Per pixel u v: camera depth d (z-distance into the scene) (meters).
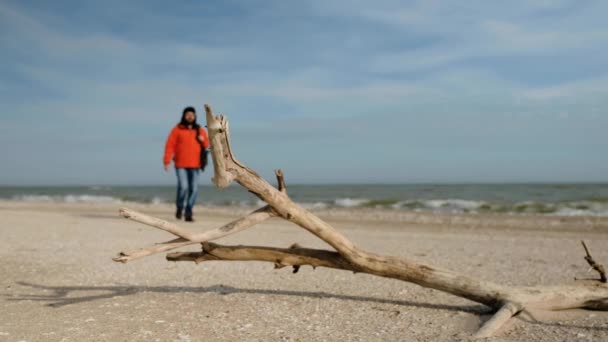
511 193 34.03
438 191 39.78
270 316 3.72
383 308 3.98
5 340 3.07
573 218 14.42
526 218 14.55
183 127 11.11
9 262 5.83
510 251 7.55
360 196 33.66
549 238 9.53
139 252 3.62
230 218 13.16
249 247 4.01
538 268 5.93
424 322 3.59
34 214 13.62
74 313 3.73
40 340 3.08
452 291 3.87
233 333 3.29
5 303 4.02
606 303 3.89
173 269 5.61
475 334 3.27
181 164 11.23
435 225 12.48
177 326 3.43
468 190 40.47
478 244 8.39
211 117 3.38
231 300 4.20
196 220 12.20
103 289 4.56
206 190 51.12
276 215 3.79
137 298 4.23
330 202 22.62
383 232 10.50
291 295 4.39
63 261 5.97
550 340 3.14
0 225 9.99
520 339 3.19
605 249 7.98
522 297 3.76
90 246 7.22
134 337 3.17
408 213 16.77
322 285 4.81
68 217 12.66
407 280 3.94
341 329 3.40
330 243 3.83
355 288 4.68
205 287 4.70
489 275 5.42
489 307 3.95
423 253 7.19
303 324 3.52
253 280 5.04
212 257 4.05
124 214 3.51
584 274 5.51
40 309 3.84
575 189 39.75
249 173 3.63
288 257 3.98
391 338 3.21
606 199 22.59
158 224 3.63
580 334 3.25
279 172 3.73
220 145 3.46
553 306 3.83
